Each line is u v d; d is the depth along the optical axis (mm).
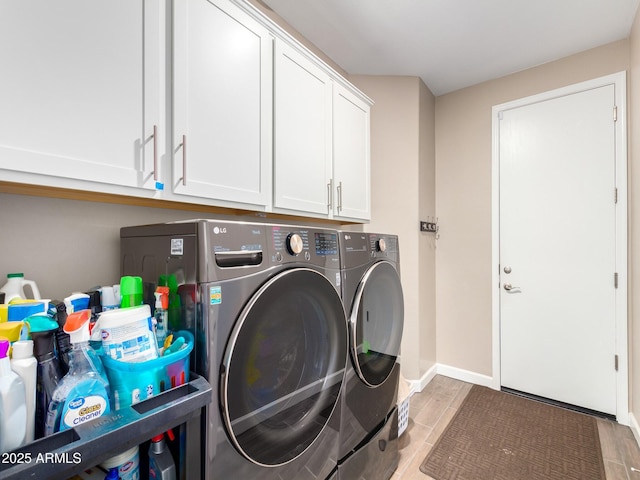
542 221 2260
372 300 1365
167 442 702
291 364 944
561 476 1478
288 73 1396
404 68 2367
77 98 760
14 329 562
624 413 1927
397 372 1574
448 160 2727
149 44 903
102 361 638
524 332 2326
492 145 2484
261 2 1679
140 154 881
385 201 2502
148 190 910
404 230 2463
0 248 912
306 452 964
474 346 2557
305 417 974
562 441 1750
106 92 812
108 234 1131
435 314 2746
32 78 690
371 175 2527
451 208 2695
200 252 709
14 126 667
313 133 1555
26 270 955
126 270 1020
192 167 1009
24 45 679
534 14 1776
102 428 508
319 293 1017
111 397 625
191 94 1005
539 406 2148
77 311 689
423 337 2502
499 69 2365
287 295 893
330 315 1070
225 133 1116
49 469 441
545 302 2242
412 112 2471
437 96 2779
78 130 762
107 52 814
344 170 1802
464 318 2609
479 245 2541
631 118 1911
